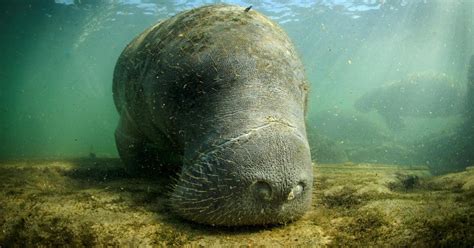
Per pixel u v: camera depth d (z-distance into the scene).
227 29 1.03
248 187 0.77
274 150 0.79
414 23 7.59
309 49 9.97
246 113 0.86
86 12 6.82
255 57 0.95
